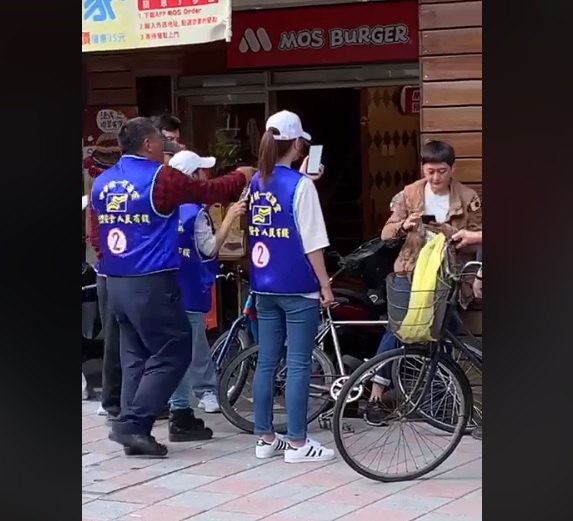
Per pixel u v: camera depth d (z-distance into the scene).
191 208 5.50
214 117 7.70
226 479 4.72
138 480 4.73
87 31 5.40
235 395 5.60
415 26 6.75
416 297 4.35
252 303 5.62
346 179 7.43
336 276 5.64
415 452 4.75
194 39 5.26
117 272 4.94
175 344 5.04
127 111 7.63
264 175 4.72
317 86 7.35
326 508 4.26
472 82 5.77
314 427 5.58
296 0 6.99
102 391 5.84
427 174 5.24
